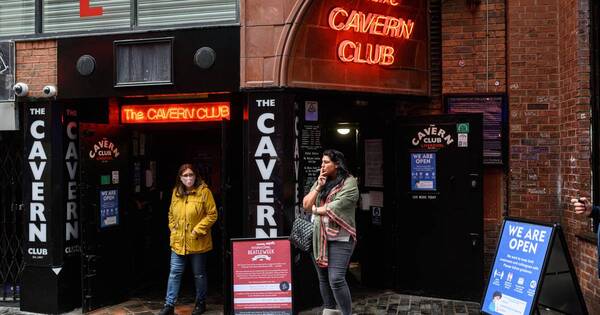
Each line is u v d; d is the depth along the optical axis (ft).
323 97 22.24
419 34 23.72
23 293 22.72
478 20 23.45
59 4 22.77
